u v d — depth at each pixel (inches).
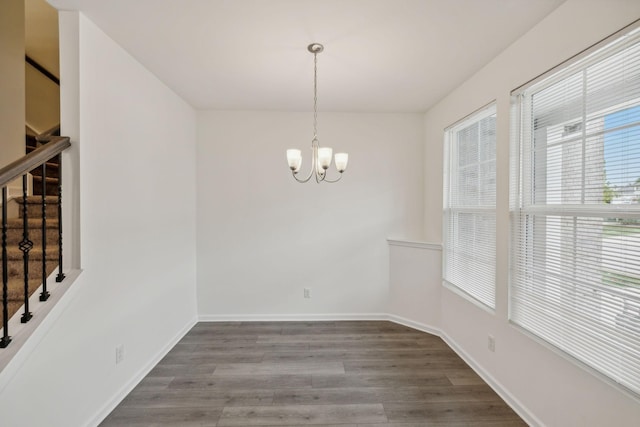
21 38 93.6
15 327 57.2
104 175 78.2
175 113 119.8
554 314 69.4
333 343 119.9
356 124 142.3
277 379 95.0
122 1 66.2
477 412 80.0
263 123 141.6
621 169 56.1
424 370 100.3
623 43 54.8
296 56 91.0
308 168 142.5
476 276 102.7
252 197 141.9
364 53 88.6
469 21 72.9
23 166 56.8
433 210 133.8
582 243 63.7
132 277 90.8
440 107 127.4
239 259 142.3
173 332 118.2
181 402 83.9
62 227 70.0
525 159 80.0
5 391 53.8
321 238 143.1
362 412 80.0
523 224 79.9
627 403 52.4
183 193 127.4
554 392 67.4
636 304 53.0
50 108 131.8
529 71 75.9
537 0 64.7
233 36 80.4
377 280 143.9
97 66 75.6
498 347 87.9
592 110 61.4
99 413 76.2
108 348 80.0
